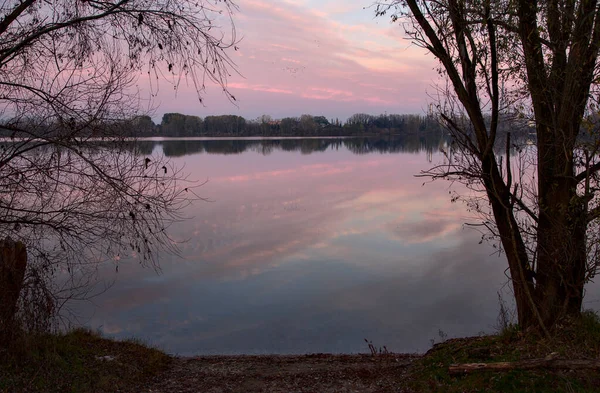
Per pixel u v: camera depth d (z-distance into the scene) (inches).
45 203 201.9
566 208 217.0
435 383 206.8
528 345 217.0
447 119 227.6
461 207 917.8
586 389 170.1
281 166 1945.1
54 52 200.7
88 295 431.2
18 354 204.2
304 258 577.0
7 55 184.7
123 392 216.2
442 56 224.1
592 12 191.0
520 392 176.6
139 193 201.6
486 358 218.1
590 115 204.4
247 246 635.5
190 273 513.0
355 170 1771.7
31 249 210.7
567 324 220.8
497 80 212.1
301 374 251.4
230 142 4594.0
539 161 230.1
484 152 224.8
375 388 223.6
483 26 202.4
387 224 773.3
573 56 204.5
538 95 220.4
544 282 227.6
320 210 914.7
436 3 218.8
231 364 277.4
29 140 195.2
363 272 517.3
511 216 231.0
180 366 269.1
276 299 439.2
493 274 497.0
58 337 245.3
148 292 453.1
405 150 3112.7
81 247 217.2
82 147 199.9
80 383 208.1
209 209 921.5
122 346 275.9
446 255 576.4
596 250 216.4
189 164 1915.6
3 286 199.3
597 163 213.0
